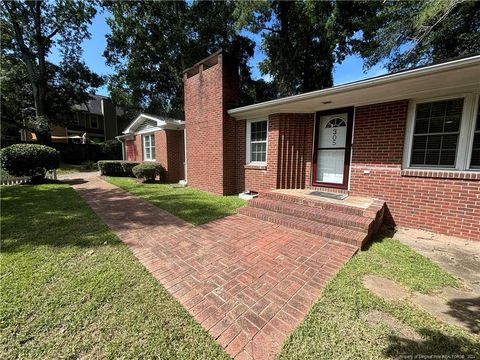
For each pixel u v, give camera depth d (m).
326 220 4.32
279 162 6.44
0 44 16.52
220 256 3.31
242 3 11.54
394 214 4.76
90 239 3.93
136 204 6.50
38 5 16.52
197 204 6.43
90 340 1.84
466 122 3.93
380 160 4.90
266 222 4.84
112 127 28.86
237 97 7.79
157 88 20.06
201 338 1.87
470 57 3.27
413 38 9.02
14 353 1.72
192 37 17.73
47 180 11.07
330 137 5.88
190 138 9.05
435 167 4.30
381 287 2.56
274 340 1.85
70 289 2.50
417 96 4.34
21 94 18.89
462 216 3.99
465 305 2.26
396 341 1.84
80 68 19.86
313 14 11.77
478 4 7.64
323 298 2.36
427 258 3.26
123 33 17.52
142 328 1.97
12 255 3.31
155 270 2.93
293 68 13.51
